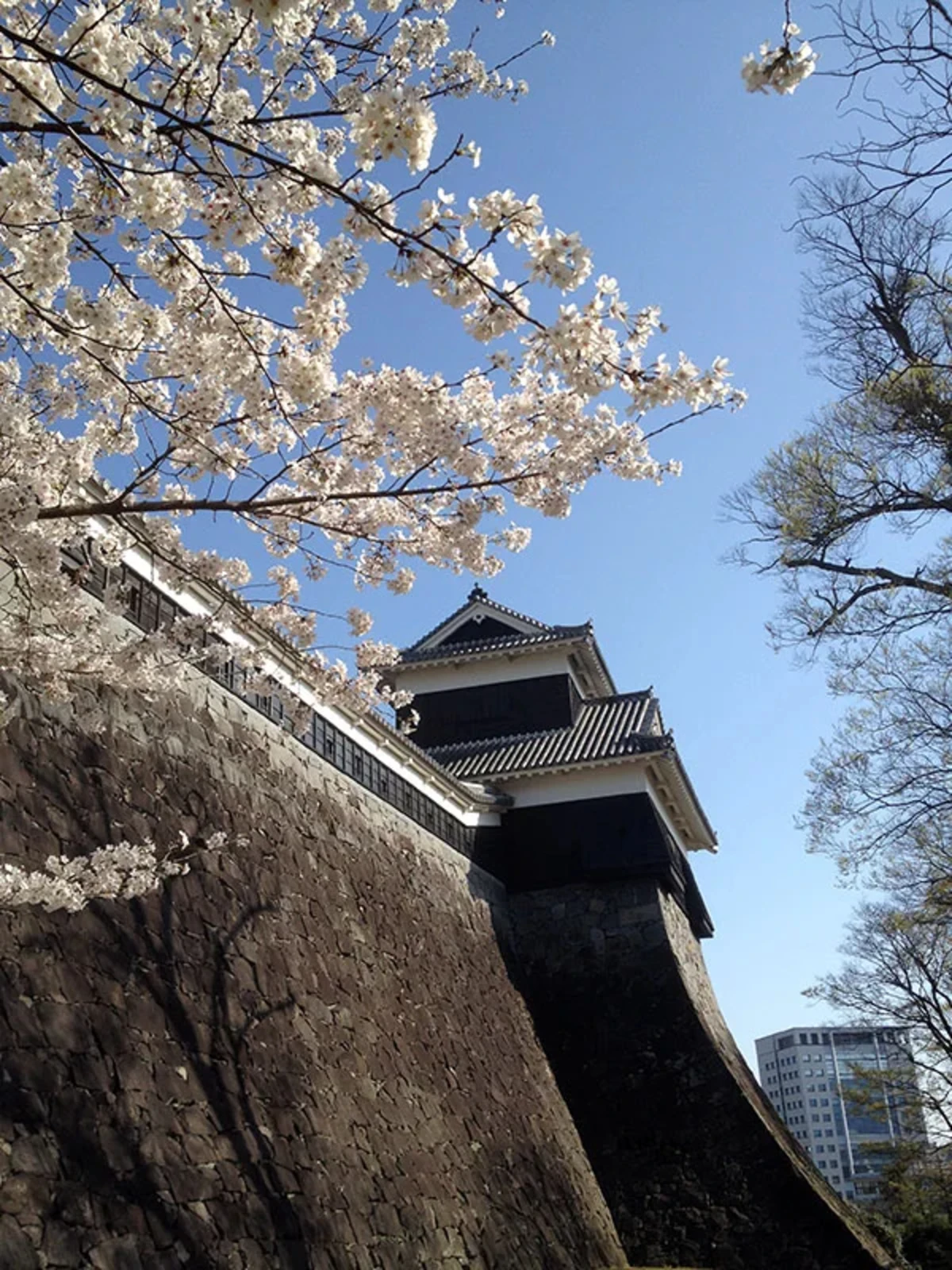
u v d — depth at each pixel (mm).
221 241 4152
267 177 4031
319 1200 8836
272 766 12117
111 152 3900
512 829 20594
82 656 5684
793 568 14195
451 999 14781
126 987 7973
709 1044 17719
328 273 4227
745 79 3754
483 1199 12203
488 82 4512
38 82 3930
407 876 15234
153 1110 7547
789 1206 15805
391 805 15680
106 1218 6602
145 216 3928
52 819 7953
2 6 4070
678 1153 16859
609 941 19375
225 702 11445
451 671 23688
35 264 4043
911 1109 25484
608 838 20016
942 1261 23531
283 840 11664
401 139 3648
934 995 24797
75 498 5344
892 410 13000
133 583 9383
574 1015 18734
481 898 18484
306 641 6176
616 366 4340
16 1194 6098
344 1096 10227
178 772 10047
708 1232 16016
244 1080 8797
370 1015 11820
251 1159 8289
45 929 7438
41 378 4941
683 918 21938
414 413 4820
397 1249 9688
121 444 5312
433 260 4070
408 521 5312
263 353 4785
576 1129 17359
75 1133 6746
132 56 3934
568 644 23016
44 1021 6992
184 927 9117
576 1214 14938
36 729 8250
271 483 4715
